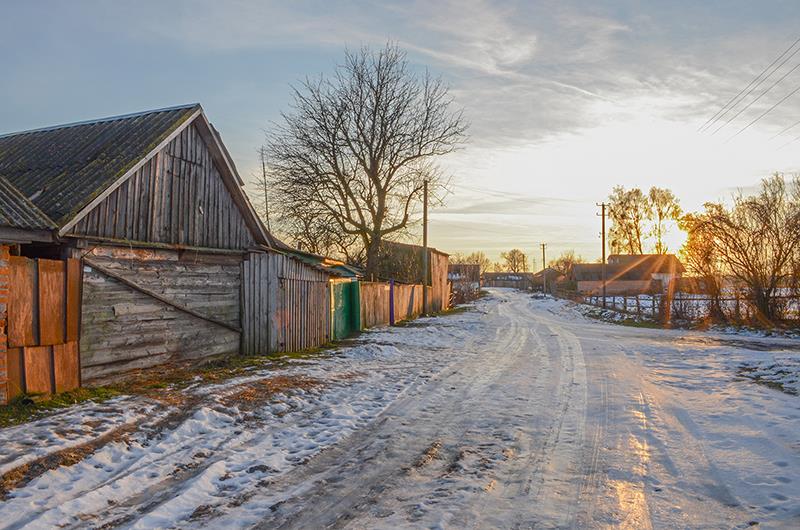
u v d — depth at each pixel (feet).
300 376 38.01
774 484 18.40
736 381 37.35
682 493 18.03
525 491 18.33
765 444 22.79
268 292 48.24
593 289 256.52
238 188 43.93
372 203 106.52
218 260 42.63
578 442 24.00
